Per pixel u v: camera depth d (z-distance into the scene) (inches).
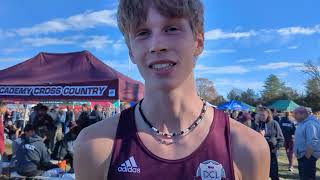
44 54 364.8
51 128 376.5
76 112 595.8
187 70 45.4
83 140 49.1
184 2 43.9
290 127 484.4
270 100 2824.8
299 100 2516.0
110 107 581.9
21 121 599.5
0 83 334.6
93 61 335.3
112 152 46.7
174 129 46.7
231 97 3056.1
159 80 44.6
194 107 47.5
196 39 46.9
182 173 44.3
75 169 49.9
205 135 46.4
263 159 47.1
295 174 463.5
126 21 45.6
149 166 44.9
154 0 43.6
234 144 46.9
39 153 291.7
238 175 46.4
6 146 459.5
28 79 335.3
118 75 317.7
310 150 305.3
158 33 43.7
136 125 47.9
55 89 314.0
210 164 44.8
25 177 285.1
